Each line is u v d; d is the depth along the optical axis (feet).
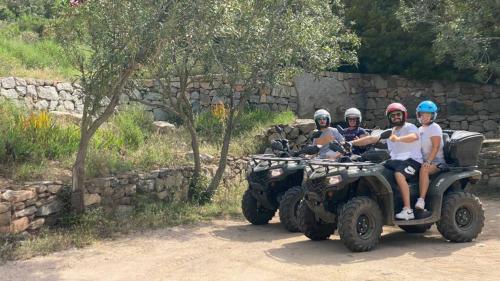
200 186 36.81
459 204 26.04
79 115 42.32
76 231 27.25
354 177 24.11
